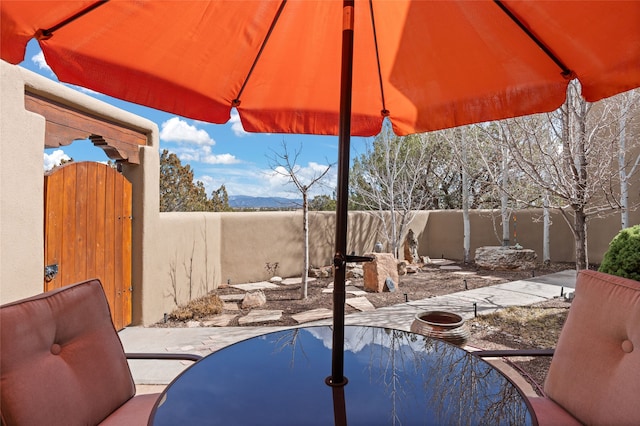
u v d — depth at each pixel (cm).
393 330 246
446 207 1430
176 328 480
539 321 501
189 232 639
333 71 244
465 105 240
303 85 248
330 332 240
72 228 384
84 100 387
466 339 330
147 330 469
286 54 228
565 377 185
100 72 181
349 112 163
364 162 1065
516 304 582
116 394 182
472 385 164
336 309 162
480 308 562
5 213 299
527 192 825
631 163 828
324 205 1196
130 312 480
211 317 548
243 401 149
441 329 329
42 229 336
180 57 199
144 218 489
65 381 156
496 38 200
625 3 152
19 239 312
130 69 190
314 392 157
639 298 162
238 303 634
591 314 182
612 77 181
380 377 172
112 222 445
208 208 1617
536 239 1035
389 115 271
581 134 461
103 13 163
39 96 343
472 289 699
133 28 176
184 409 142
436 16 200
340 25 217
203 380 168
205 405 146
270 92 247
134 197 488
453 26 203
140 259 487
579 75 195
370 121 271
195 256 661
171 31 185
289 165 673
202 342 426
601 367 170
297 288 744
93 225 413
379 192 996
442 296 642
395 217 1042
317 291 713
